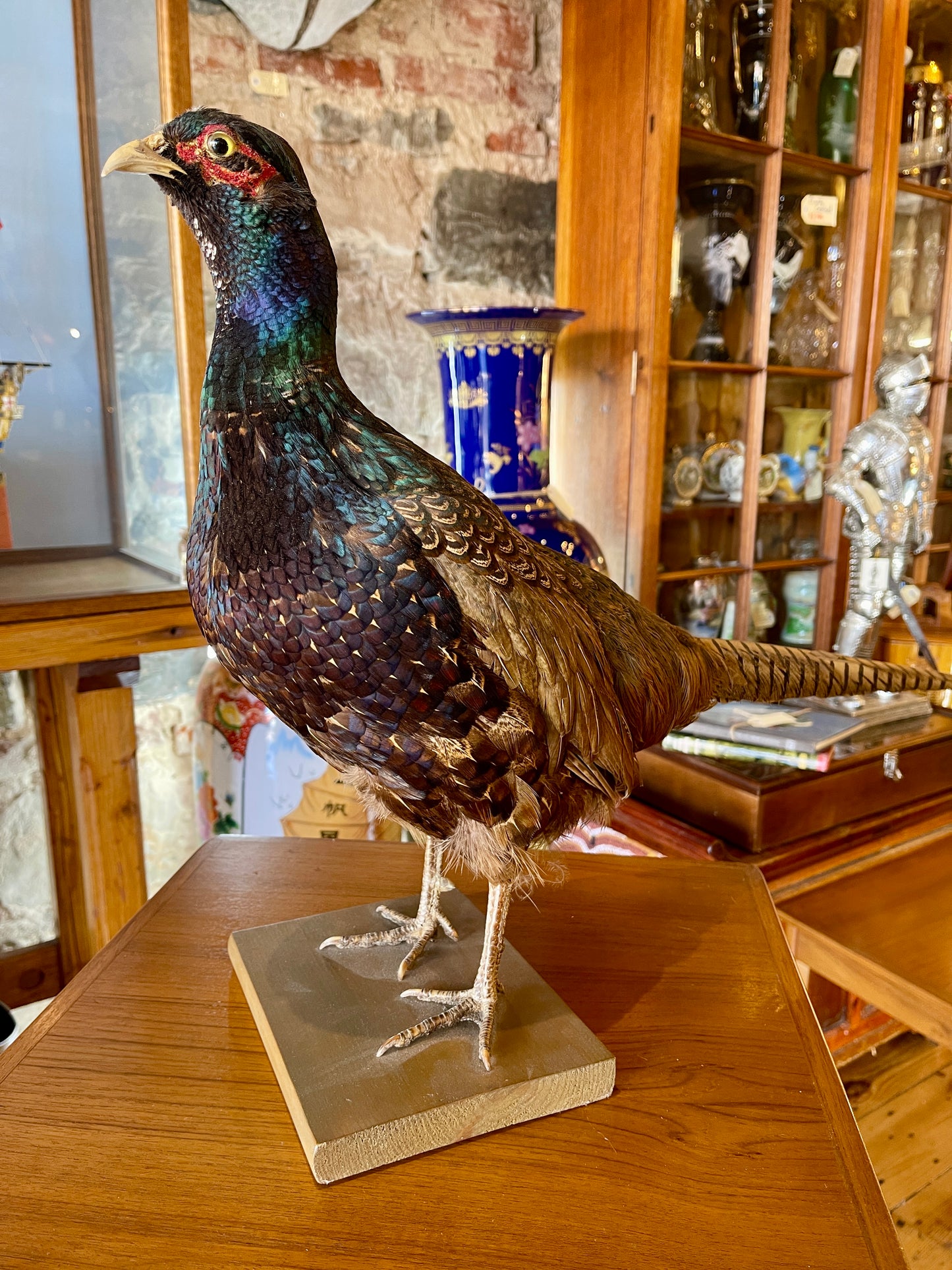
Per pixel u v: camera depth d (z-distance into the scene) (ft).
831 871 3.50
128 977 2.21
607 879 2.75
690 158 4.27
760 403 4.66
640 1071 1.91
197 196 1.62
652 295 4.09
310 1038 1.86
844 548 5.13
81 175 2.93
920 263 5.57
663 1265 1.46
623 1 4.02
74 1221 1.52
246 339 1.64
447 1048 1.84
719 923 2.50
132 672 3.34
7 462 2.93
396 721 1.64
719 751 3.60
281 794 4.06
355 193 4.05
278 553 1.57
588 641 1.88
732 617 4.95
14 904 3.76
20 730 3.62
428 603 1.59
